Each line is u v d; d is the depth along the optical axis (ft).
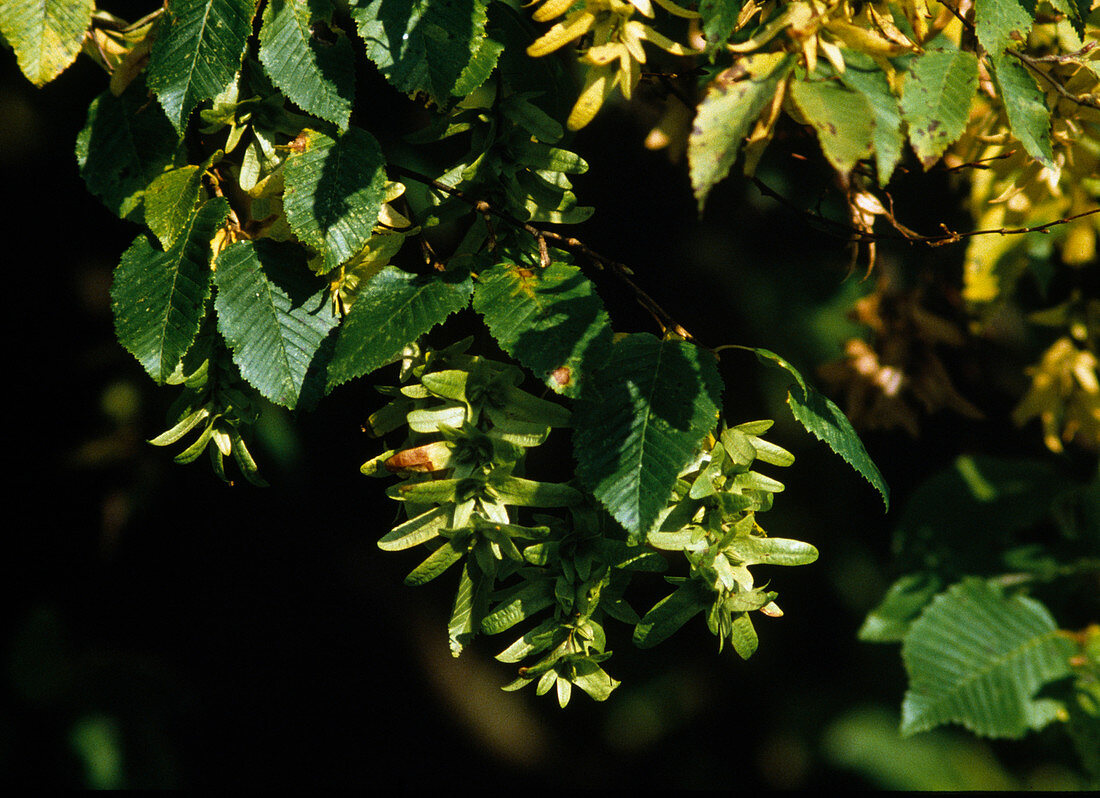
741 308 9.52
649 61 6.26
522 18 5.98
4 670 9.23
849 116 5.57
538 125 5.88
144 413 8.79
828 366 7.45
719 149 5.54
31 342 8.66
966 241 6.88
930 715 7.00
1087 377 7.20
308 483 9.03
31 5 5.85
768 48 5.65
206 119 5.82
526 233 5.88
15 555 9.31
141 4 6.63
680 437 5.73
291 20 5.79
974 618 7.34
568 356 5.72
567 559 5.78
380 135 6.59
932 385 7.41
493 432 5.75
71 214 8.26
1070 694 7.06
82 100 7.68
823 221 6.21
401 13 5.77
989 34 5.78
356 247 5.79
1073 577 7.80
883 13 5.84
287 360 5.80
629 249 8.45
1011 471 8.31
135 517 9.17
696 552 5.76
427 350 5.83
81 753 9.16
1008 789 9.59
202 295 5.79
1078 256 6.72
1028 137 5.79
